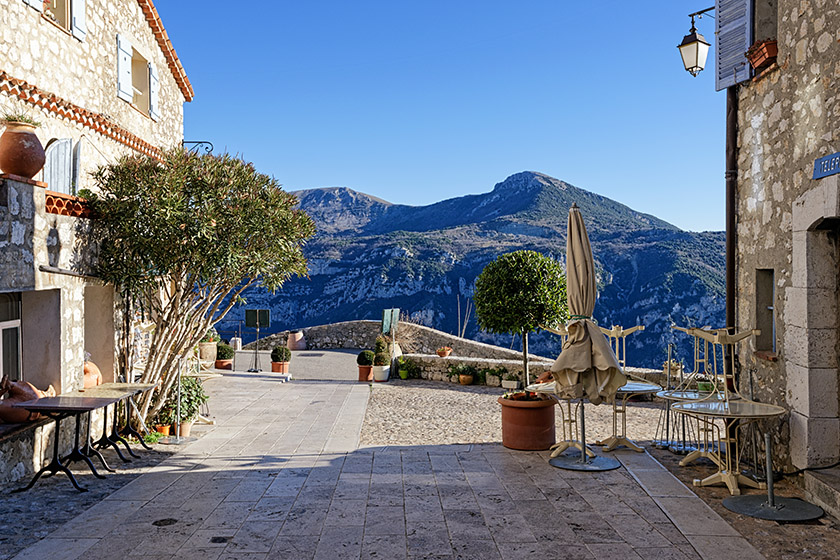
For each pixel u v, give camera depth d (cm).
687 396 646
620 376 643
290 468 646
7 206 557
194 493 556
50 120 782
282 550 423
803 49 542
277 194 800
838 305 527
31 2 752
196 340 816
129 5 1059
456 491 560
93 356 788
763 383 615
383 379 1480
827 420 525
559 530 461
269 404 1119
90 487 574
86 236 704
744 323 661
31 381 651
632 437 831
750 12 640
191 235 725
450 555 416
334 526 470
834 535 448
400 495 549
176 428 790
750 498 520
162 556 413
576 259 654
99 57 944
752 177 646
